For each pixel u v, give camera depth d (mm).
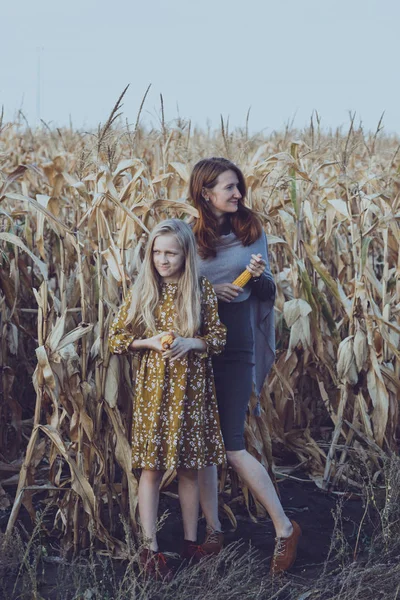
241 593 3051
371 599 2992
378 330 4672
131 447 3717
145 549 3324
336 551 3631
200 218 3533
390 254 5426
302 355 4820
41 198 3842
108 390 3662
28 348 5258
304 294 4543
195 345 3258
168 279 3385
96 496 3701
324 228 5574
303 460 4801
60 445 3502
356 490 4484
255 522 4043
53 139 8180
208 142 8812
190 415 3311
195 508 3510
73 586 3100
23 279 4539
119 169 4062
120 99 3789
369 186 5828
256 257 3457
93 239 4000
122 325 3410
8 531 3465
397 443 5055
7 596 3105
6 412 4605
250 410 4113
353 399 4801
